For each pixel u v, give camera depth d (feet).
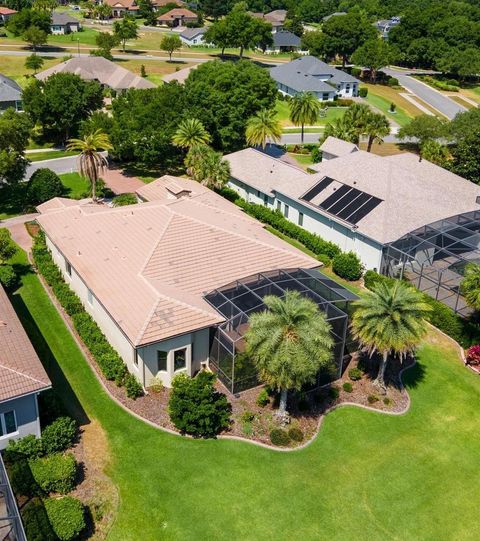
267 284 119.14
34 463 85.10
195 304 111.04
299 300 97.19
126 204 188.34
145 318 105.19
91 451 92.22
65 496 81.46
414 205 163.02
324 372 111.14
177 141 212.64
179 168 237.45
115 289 115.85
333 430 101.50
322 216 172.86
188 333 104.94
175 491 86.58
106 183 215.92
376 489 90.33
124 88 322.14
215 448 95.09
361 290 151.12
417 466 95.45
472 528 85.35
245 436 97.91
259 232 145.18
